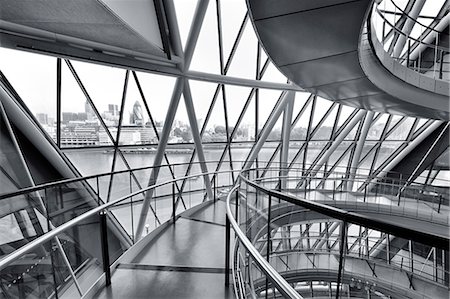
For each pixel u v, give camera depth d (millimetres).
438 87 13109
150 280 4309
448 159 23562
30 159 11180
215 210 9383
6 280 3428
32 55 10453
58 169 11711
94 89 12961
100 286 4059
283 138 19281
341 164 26906
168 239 6211
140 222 8852
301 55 7531
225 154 19953
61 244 4391
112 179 10492
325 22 5832
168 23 9805
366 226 1907
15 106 10445
